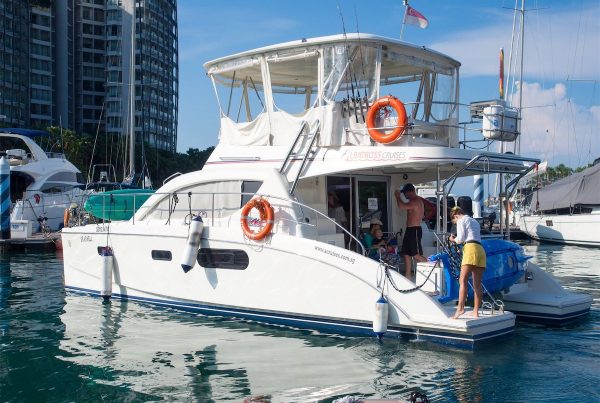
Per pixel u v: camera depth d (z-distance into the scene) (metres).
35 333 8.34
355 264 7.75
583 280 14.54
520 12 29.41
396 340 7.60
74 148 57.94
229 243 8.69
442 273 7.86
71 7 96.06
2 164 21.25
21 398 5.94
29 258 18.92
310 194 9.25
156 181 70.56
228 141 10.11
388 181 10.22
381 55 8.90
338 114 8.91
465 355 7.12
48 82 92.19
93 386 6.23
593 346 7.69
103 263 9.99
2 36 82.81
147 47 95.88
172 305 9.38
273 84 10.73
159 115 97.75
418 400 5.40
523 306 9.29
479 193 25.03
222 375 6.50
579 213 26.09
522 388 6.10
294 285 8.17
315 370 6.61
